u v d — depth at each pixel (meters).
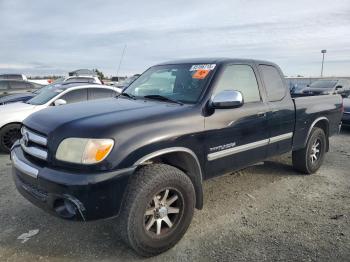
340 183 4.93
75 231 3.44
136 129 2.81
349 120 9.38
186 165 3.29
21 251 3.07
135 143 2.75
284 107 4.40
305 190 4.63
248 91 3.99
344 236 3.35
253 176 5.18
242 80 3.96
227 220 3.70
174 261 2.94
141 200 2.78
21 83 17.50
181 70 3.97
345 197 4.39
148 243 2.92
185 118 3.16
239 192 4.53
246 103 3.89
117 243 3.22
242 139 3.77
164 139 2.94
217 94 3.35
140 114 3.01
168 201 3.05
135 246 2.86
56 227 3.52
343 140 8.34
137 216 2.78
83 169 2.62
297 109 4.63
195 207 3.43
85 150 2.62
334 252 3.06
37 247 3.14
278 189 4.66
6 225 3.56
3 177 5.18
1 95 15.26
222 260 2.95
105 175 2.60
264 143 4.13
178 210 3.14
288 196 4.41
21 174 2.97
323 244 3.20
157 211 2.98
